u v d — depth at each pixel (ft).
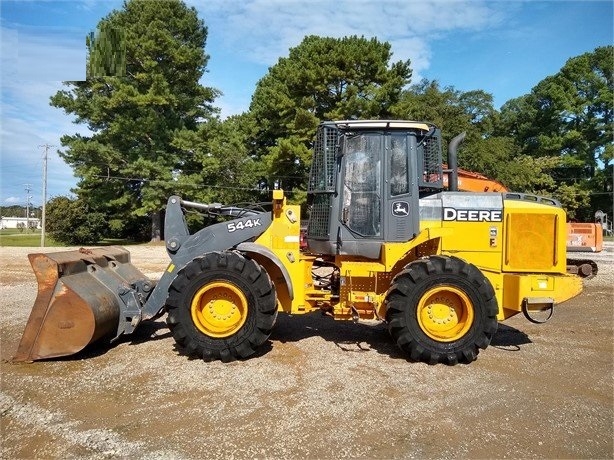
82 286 16.72
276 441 10.95
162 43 96.58
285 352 17.83
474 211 18.85
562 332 21.70
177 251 18.94
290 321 23.26
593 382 15.03
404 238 18.43
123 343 18.62
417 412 12.60
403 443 10.96
